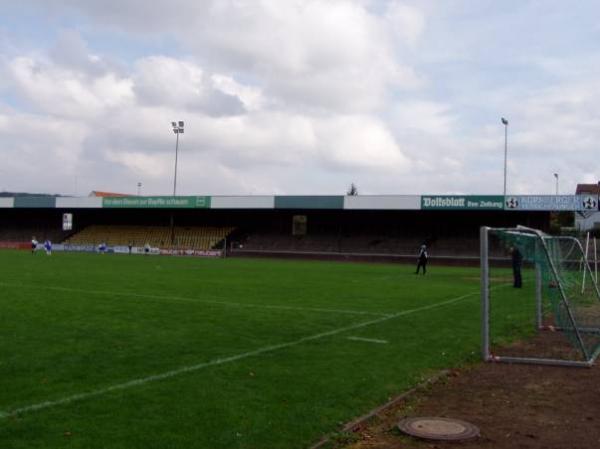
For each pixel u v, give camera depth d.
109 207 65.06
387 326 13.40
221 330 12.36
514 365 9.77
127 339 11.09
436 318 14.95
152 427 6.08
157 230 71.94
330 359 9.61
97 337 11.25
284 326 13.09
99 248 65.88
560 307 12.55
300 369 8.84
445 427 6.29
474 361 9.97
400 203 53.78
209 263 43.81
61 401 6.93
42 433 5.85
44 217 78.00
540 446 5.82
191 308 16.06
